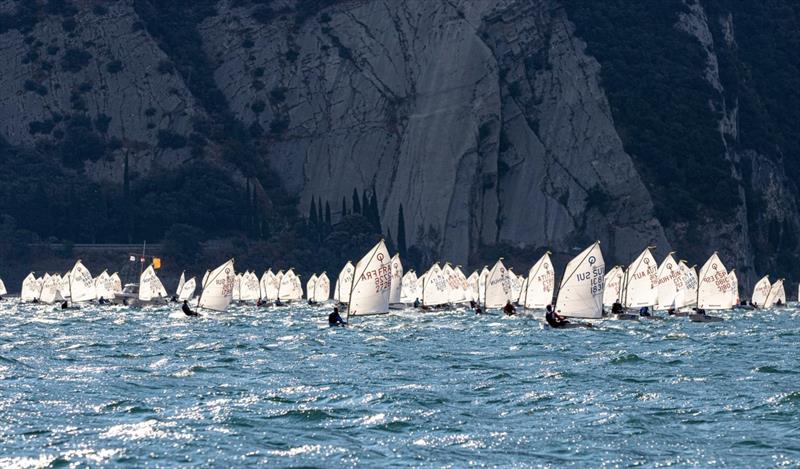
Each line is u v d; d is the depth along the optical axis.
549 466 129.50
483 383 195.75
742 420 156.50
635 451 137.00
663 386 191.75
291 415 159.12
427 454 134.88
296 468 127.44
